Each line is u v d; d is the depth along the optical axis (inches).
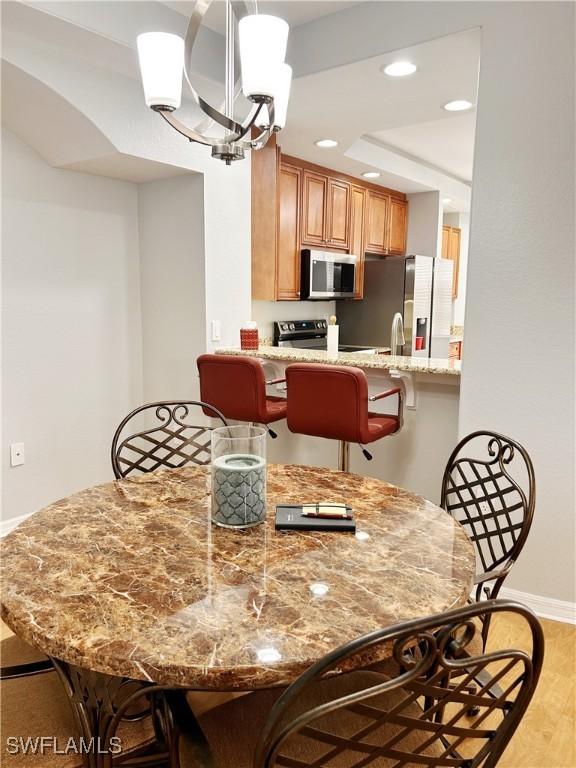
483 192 88.4
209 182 128.5
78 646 36.6
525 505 62.3
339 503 62.2
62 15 84.0
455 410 109.4
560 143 81.9
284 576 45.8
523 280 87.2
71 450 131.4
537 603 92.1
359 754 40.6
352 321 210.7
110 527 55.2
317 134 140.9
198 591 43.3
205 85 110.4
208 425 135.9
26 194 116.9
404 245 225.5
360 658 36.7
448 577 46.0
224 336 137.5
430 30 88.7
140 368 147.0
